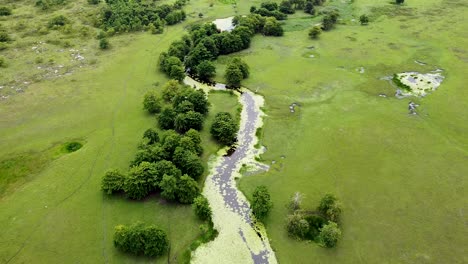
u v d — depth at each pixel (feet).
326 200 237.04
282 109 355.15
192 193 252.83
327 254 219.00
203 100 342.23
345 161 287.69
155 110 347.36
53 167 283.59
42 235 231.09
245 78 410.11
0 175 275.39
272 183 271.28
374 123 328.70
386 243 223.92
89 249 222.48
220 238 234.38
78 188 265.13
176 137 285.43
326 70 419.33
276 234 233.76
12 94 371.97
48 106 356.18
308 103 362.12
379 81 393.91
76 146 307.17
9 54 447.42
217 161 295.89
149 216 244.83
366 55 447.83
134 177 251.80
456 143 303.07
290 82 398.42
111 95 376.89
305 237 229.66
